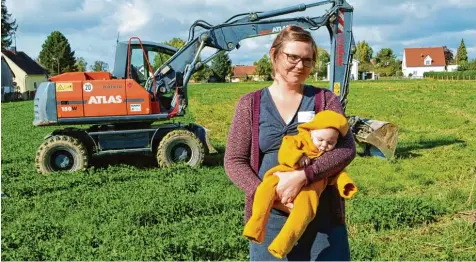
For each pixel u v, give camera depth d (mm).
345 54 14328
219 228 7398
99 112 12984
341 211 3709
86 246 6902
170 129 13516
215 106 37281
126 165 13414
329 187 3738
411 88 53219
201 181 11078
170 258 6414
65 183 11242
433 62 121625
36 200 9906
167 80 13648
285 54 3600
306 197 3512
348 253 3754
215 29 14000
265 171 3693
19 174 12906
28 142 19562
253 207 3531
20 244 7250
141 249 6617
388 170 12336
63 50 103062
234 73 130875
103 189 10633
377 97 40719
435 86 55750
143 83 13781
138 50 13766
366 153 14406
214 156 15570
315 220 3668
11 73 68125
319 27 14250
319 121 3564
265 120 3695
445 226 7785
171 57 13742
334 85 14391
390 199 8781
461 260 6336
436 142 16922
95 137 13172
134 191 10281
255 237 3480
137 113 13148
